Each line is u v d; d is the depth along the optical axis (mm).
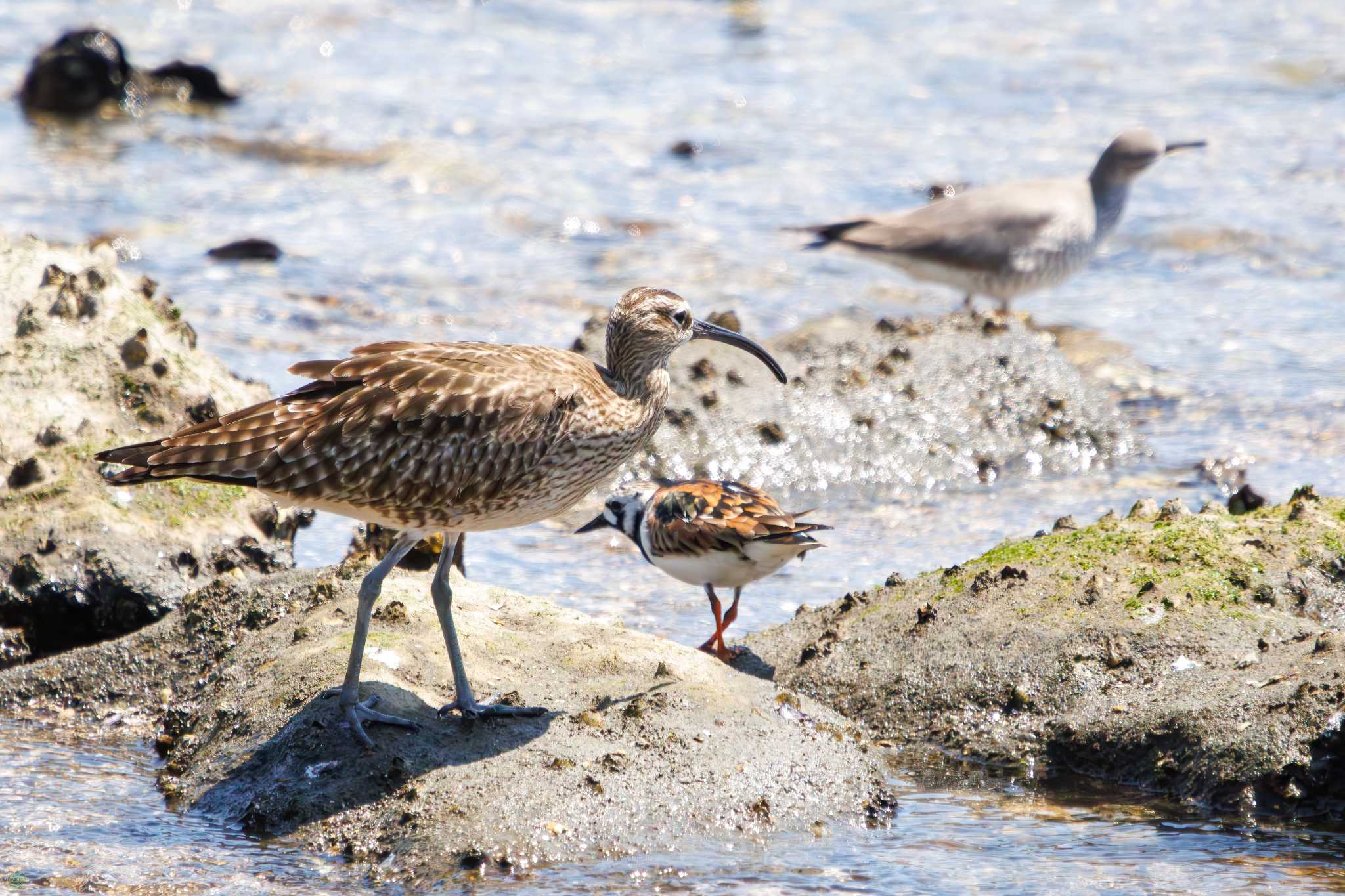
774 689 10320
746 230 25625
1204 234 25172
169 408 13719
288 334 20422
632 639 10711
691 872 8523
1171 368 20047
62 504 12500
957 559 14422
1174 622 10648
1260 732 9406
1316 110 31625
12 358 13586
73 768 9992
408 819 8797
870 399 17438
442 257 24172
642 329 11078
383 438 9539
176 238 24375
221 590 11523
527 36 39656
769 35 39469
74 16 40875
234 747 9609
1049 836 9086
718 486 12609
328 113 32281
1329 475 16328
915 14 41531
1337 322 21672
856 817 9297
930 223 20953
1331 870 8523
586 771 9141
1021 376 18016
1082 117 31625
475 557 14625
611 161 29141
